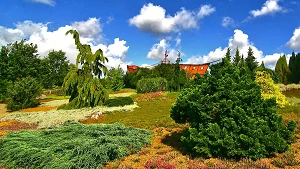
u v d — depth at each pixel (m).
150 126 10.52
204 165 5.49
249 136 5.73
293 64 43.59
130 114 14.09
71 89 17.91
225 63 7.05
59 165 5.62
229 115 6.11
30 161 6.01
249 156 5.70
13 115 16.59
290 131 6.37
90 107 17.16
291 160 5.53
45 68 35.47
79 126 8.18
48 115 15.20
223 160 5.84
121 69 44.91
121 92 37.53
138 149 7.04
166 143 7.86
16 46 32.81
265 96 12.51
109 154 6.32
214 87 6.43
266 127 5.89
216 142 5.78
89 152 6.01
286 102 13.07
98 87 17.58
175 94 24.92
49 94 42.94
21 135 7.72
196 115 6.46
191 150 6.73
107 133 7.61
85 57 17.55
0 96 29.62
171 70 40.06
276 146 5.82
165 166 5.49
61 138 7.17
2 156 6.65
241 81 6.41
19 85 21.16
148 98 22.73
